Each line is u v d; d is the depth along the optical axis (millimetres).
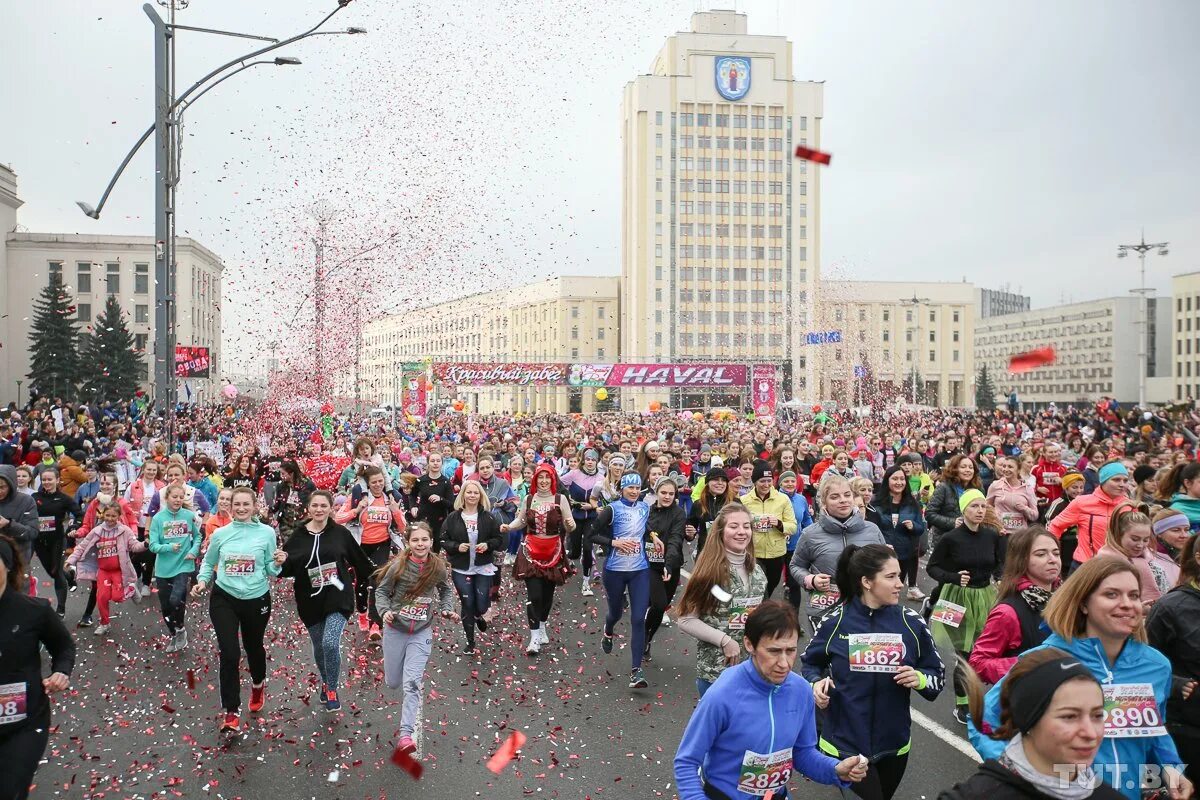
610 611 9695
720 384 53438
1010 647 5340
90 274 79750
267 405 28156
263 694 8188
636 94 117500
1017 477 11102
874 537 7527
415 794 6148
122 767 6680
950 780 6180
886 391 100375
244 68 15992
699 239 118000
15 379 78625
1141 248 51156
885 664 4664
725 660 6004
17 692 4918
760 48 118375
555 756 6855
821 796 6047
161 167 16250
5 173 76688
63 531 12328
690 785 3838
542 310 123125
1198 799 4602
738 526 6051
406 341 54531
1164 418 33906
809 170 119375
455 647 10406
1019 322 122375
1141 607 4000
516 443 25016
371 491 11500
